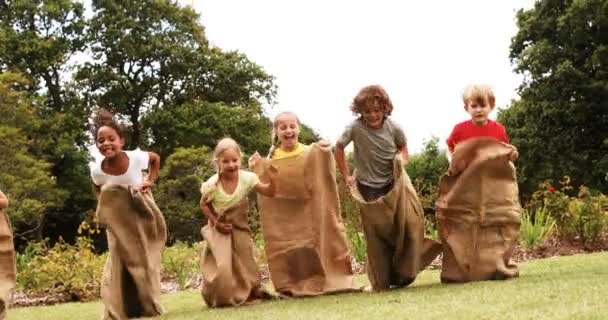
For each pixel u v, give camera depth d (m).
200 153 28.72
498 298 5.13
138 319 6.16
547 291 5.23
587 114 29.22
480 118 7.05
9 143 24.59
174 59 36.94
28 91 33.47
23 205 23.91
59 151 32.38
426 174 24.88
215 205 6.90
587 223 11.63
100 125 6.44
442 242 7.12
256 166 7.18
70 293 10.48
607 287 5.14
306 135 30.11
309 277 7.06
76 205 33.69
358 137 6.90
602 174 29.02
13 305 9.90
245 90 38.34
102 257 11.45
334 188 7.15
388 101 6.85
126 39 36.03
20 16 35.16
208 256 6.84
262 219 7.14
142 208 6.39
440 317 4.47
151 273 6.42
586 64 29.08
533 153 30.20
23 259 12.41
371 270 6.93
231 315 5.73
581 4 28.66
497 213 6.94
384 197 6.62
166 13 36.97
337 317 4.93
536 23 30.50
